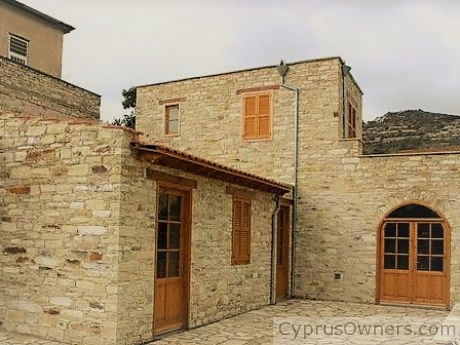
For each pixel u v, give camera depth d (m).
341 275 13.83
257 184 11.76
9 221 8.70
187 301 9.54
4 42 15.89
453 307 12.32
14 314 8.55
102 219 7.86
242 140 15.16
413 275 13.21
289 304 13.07
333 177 14.09
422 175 13.26
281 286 14.02
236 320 10.63
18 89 13.43
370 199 13.70
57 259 8.20
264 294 12.69
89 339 7.79
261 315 11.30
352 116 15.88
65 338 8.01
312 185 14.29
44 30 17.38
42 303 8.28
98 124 8.04
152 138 16.44
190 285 9.60
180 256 9.53
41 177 8.45
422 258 13.20
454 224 12.90
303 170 14.40
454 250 12.85
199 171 9.61
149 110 16.59
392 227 13.54
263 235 12.69
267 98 14.98
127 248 7.90
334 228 13.99
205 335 9.08
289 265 14.32
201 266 9.97
